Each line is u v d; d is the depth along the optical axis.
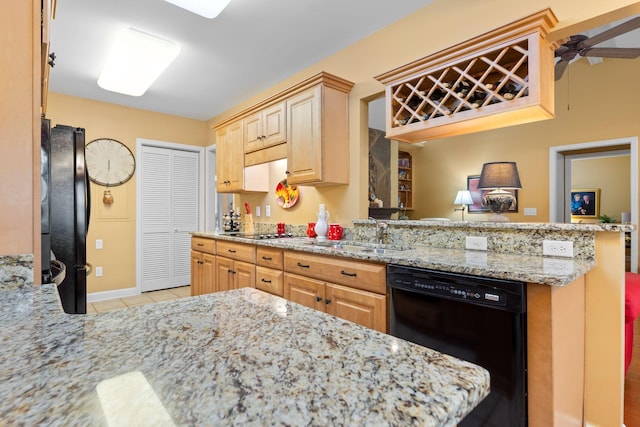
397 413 0.38
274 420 0.36
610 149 4.07
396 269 1.62
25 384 0.43
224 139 3.70
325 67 2.95
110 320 0.69
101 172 3.98
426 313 1.50
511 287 1.24
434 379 0.45
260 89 3.62
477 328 1.33
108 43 2.65
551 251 1.64
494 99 1.77
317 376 0.46
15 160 1.08
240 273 2.85
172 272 4.55
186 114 4.53
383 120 5.03
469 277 1.35
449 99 2.08
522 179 4.68
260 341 0.58
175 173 4.58
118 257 4.11
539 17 1.56
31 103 1.11
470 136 5.78
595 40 2.33
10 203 1.07
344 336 0.60
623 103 3.71
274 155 2.96
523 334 1.23
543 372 1.20
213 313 0.74
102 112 3.99
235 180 3.50
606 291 1.51
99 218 3.97
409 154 6.61
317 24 2.44
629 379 2.07
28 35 1.11
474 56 1.81
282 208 3.46
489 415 1.29
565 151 4.28
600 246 1.52
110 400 0.39
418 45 2.28
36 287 1.04
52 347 0.55
